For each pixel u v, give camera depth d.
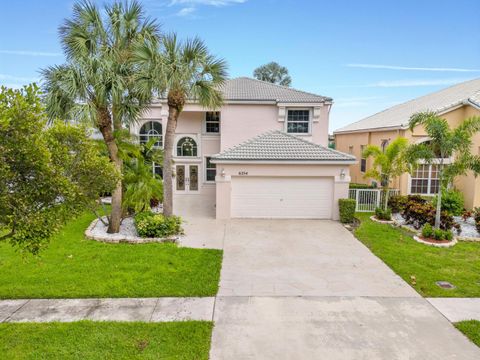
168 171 13.34
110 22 11.91
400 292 7.95
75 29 11.22
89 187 5.79
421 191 18.89
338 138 31.83
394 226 14.34
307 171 15.77
